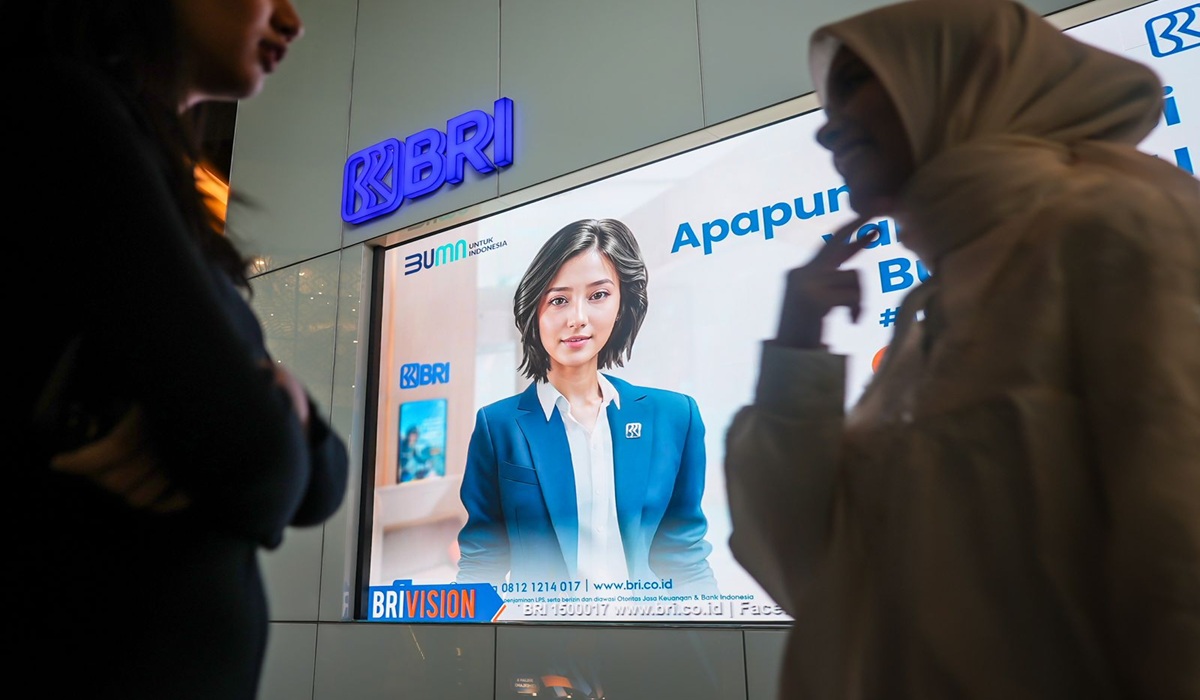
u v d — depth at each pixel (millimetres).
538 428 3242
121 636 419
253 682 523
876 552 638
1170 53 2311
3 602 398
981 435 581
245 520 469
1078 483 535
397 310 3793
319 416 650
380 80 4098
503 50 3709
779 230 2867
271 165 4312
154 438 422
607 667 2809
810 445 728
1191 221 543
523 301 3414
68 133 425
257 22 592
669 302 3043
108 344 409
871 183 784
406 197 3828
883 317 2498
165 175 508
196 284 441
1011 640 536
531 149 3496
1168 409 480
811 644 667
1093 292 543
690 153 3121
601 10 3453
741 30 3061
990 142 661
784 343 794
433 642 3203
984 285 626
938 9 740
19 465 409
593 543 3000
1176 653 430
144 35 542
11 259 411
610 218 3264
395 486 3566
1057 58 710
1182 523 448
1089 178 610
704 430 2865
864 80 777
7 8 500
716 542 2754
